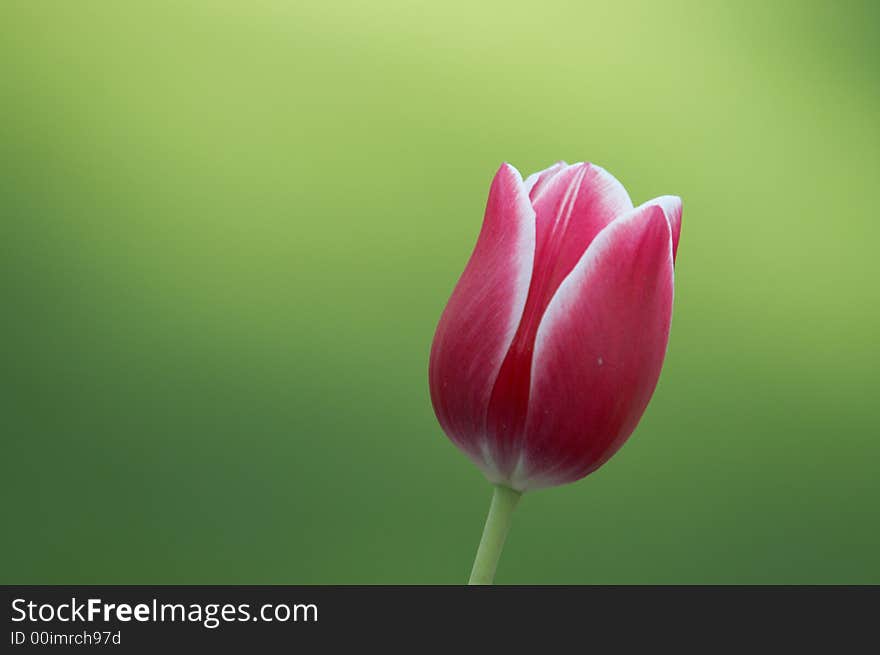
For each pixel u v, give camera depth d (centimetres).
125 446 167
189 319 183
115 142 206
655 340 64
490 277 64
